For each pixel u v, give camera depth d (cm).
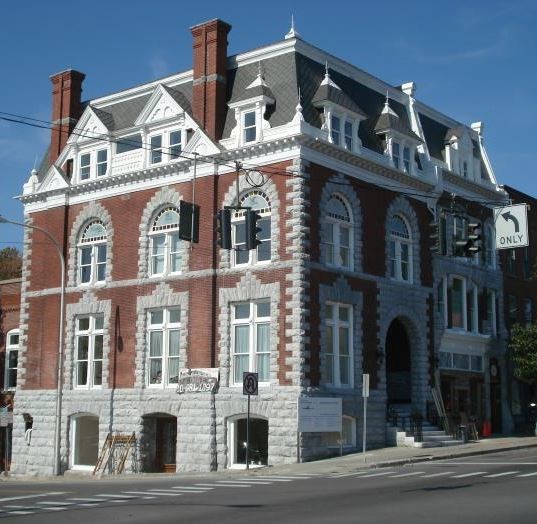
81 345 4325
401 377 4328
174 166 4031
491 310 5016
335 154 3816
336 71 4197
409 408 4203
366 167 3994
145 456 3947
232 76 4112
